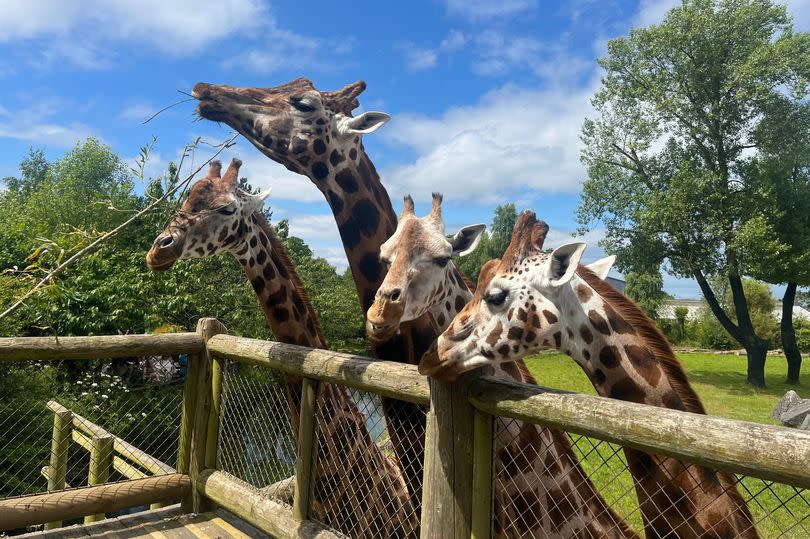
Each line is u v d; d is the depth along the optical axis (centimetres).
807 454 106
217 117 266
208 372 319
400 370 197
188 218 287
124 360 703
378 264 268
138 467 447
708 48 1369
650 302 2639
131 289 795
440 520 176
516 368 229
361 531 271
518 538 208
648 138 1496
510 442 208
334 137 264
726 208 1391
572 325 186
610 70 1532
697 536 175
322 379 231
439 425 178
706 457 121
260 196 319
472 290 256
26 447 482
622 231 1585
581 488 213
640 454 184
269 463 349
